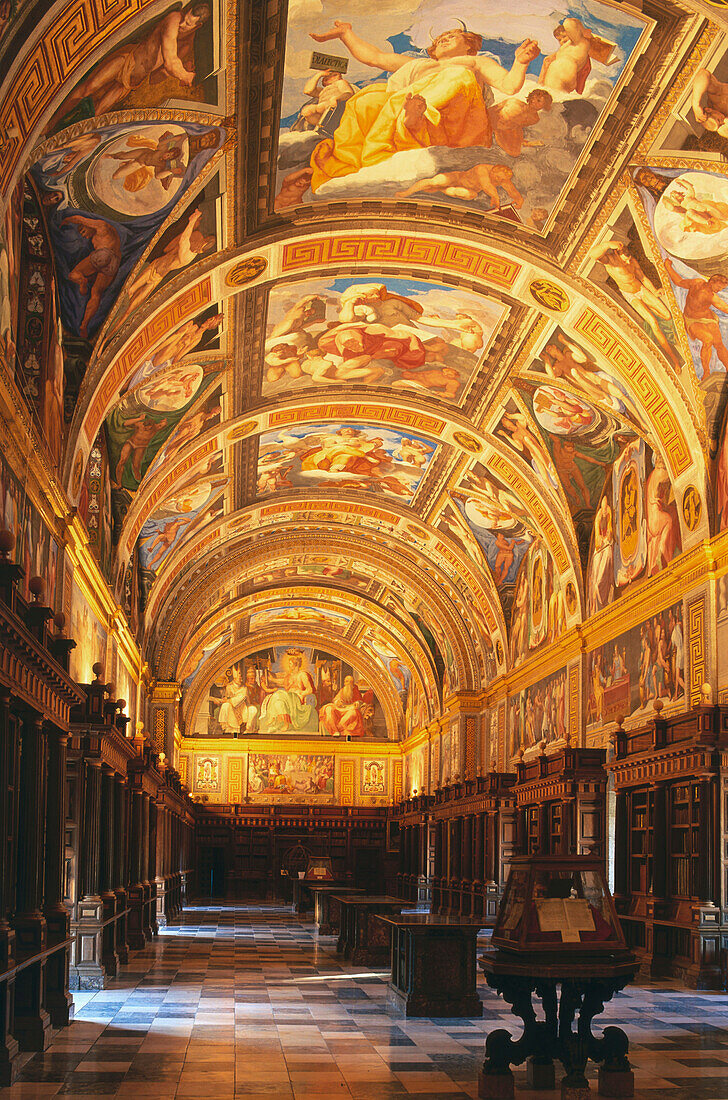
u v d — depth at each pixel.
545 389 23.69
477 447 27.73
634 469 24.44
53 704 12.68
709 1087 10.34
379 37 14.45
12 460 13.80
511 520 31.31
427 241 19.44
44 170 13.73
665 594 22.42
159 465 25.28
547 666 30.73
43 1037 11.77
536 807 28.05
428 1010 14.58
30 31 10.31
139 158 14.57
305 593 45.56
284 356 23.50
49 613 12.18
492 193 18.09
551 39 14.76
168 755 36.44
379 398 26.11
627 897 21.50
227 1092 9.82
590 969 9.47
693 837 19.23
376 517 35.00
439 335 23.11
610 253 18.69
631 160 16.61
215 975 19.05
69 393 17.27
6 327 13.47
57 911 13.20
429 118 16.23
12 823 11.73
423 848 43.72
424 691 47.62
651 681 23.06
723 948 18.05
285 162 16.53
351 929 22.55
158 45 12.64
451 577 37.34
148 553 31.47
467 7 14.13
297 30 13.91
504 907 10.47
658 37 14.44
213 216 16.95
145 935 26.55
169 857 36.69
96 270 16.11
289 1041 12.51
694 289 18.42
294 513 35.12
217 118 14.69
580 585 27.69
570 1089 9.62
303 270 19.88
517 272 20.08
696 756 18.61
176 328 19.56
